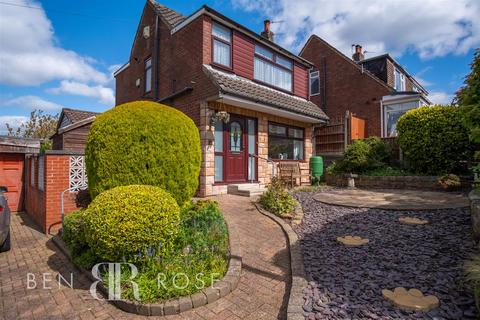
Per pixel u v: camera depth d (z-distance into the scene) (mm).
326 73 16500
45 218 5844
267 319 2516
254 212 5941
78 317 2717
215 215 4520
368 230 4477
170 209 3455
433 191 7883
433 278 2814
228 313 2623
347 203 6223
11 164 8945
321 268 3250
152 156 4438
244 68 9180
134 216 3135
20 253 4672
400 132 9266
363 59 16672
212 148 7852
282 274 3326
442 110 8453
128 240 3076
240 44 9102
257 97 8180
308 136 11664
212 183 7809
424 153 8594
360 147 10047
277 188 6492
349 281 2885
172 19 10070
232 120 8625
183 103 8484
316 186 9734
